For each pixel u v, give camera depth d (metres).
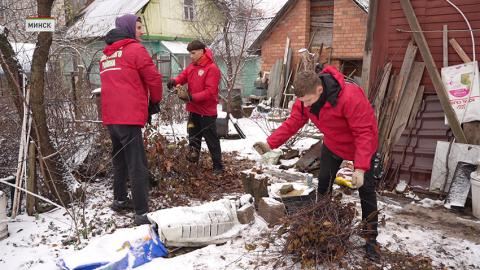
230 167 5.39
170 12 17.69
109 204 3.99
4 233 3.22
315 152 5.36
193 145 4.90
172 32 17.98
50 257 2.93
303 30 12.51
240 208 3.48
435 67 4.67
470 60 4.55
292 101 11.59
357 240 3.11
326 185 3.13
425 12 4.80
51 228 3.40
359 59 11.71
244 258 2.94
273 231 3.31
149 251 2.93
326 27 12.45
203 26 16.12
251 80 15.16
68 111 4.82
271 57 13.38
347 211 2.98
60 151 3.98
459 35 4.61
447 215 3.82
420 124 4.79
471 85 4.39
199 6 17.34
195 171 4.73
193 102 4.65
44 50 3.65
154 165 4.33
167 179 4.36
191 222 3.10
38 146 3.64
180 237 3.05
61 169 3.92
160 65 16.86
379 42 5.27
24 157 3.68
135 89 3.30
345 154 2.90
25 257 2.92
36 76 3.64
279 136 3.10
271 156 5.66
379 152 4.89
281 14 12.63
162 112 6.83
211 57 4.68
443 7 4.68
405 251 3.10
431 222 3.67
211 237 3.17
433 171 4.41
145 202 3.48
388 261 2.92
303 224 2.79
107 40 3.37
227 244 3.16
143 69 3.29
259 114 10.74
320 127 2.86
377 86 5.17
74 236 3.26
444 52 4.69
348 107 2.55
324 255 2.77
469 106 4.39
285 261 2.84
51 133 4.32
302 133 7.04
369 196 2.86
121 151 3.62
